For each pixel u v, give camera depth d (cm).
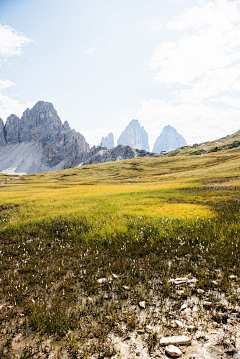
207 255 851
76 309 543
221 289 599
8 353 407
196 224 1248
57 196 3045
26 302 583
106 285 659
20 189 5641
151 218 1410
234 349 385
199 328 450
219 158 13862
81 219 1497
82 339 438
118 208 1839
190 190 3531
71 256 930
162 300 564
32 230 1320
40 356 397
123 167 17012
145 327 461
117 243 1047
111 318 487
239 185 3788
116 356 386
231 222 1271
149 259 847
